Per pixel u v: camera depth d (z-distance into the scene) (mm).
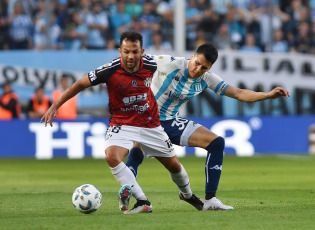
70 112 60531
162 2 72062
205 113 62000
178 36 59781
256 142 62188
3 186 36156
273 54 62406
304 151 62781
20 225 19078
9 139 60281
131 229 17844
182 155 62438
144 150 22797
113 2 70875
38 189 34281
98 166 51250
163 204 26031
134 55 20484
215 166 23031
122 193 20688
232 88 24281
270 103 62969
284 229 17859
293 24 72188
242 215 20984
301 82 62875
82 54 60281
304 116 62781
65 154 60625
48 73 60188
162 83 23906
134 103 21797
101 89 60781
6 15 69000
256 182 37562
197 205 23844
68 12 69875
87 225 18750
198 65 22984
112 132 22047
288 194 30062
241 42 71625
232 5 71688
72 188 34844
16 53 59844
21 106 60438
